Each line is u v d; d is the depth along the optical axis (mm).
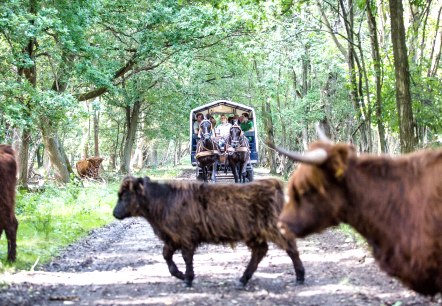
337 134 32094
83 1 24156
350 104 29562
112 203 19984
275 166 44125
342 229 13164
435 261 4906
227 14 25734
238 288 8039
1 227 9391
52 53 23297
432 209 4922
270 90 31281
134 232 14461
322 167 5105
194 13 28312
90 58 26688
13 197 9477
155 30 30422
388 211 5129
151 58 32438
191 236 8016
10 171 9383
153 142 65438
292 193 5340
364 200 5184
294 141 43844
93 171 33000
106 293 7875
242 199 7820
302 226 5273
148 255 11031
